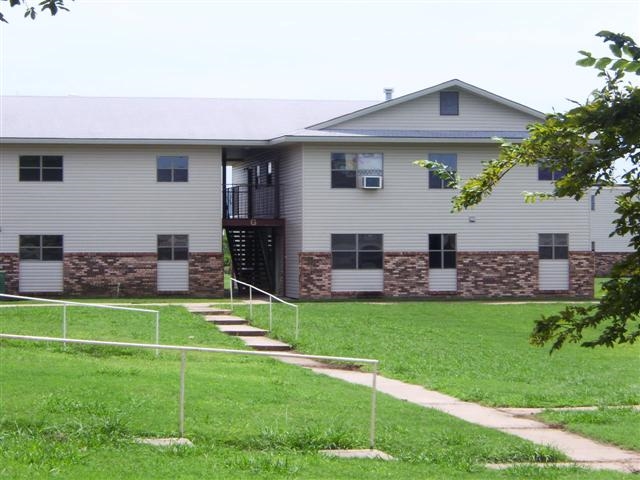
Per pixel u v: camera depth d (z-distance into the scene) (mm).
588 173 7918
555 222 39719
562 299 39406
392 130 38719
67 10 11750
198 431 11805
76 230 38438
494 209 39344
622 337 8078
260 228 41531
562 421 14523
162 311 29734
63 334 20812
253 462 10422
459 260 39031
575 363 22781
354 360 11742
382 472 10383
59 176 38438
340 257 38250
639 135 7258
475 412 15383
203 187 39094
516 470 10945
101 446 10938
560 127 7777
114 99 42938
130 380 14531
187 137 38500
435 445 12156
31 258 38312
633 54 7051
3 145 38062
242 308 31750
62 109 41031
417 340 25625
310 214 37969
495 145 38719
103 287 38562
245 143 38625
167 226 38906
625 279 7836
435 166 9633
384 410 14352
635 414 15281
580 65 7172
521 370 21156
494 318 31812
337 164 38250
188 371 16578
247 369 18031
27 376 14242
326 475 10078
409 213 38656
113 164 38625
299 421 12758
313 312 31422
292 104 43781
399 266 38594
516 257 39438
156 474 9719
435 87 38719
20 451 10344
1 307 29047
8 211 38156
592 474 10930
